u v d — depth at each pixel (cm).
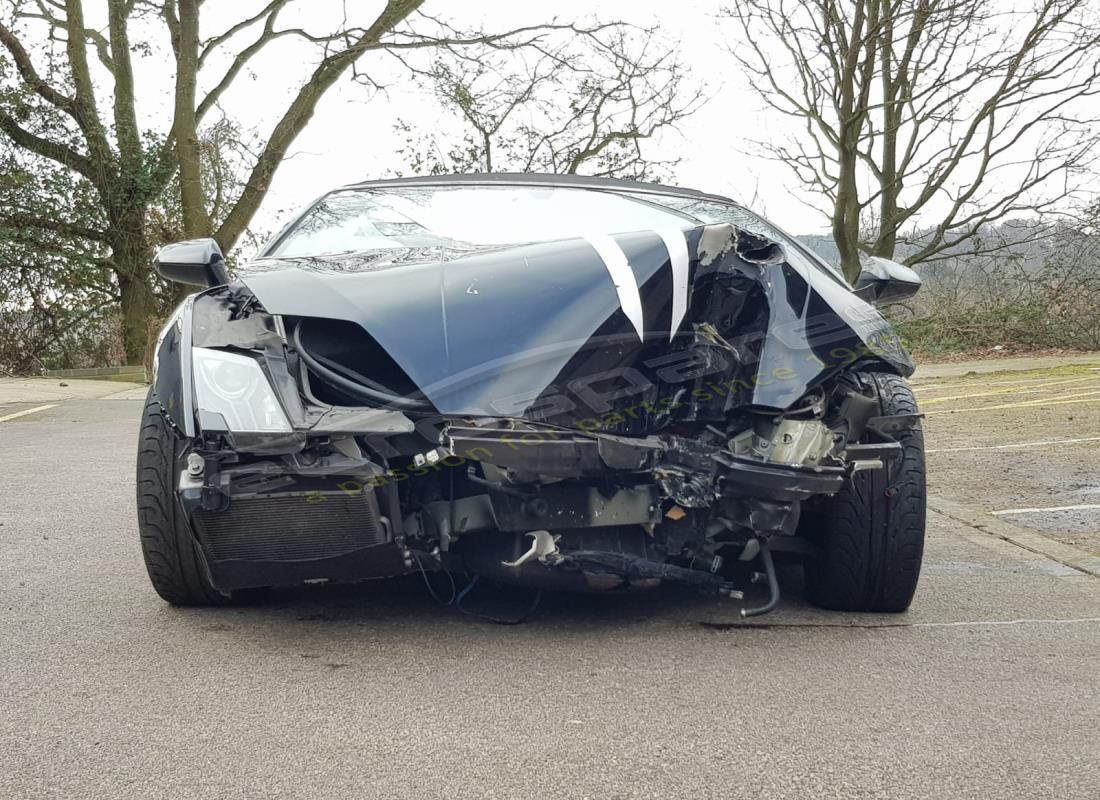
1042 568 432
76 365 2233
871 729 245
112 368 1967
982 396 1175
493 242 364
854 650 308
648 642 311
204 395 271
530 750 230
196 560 326
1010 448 790
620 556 291
